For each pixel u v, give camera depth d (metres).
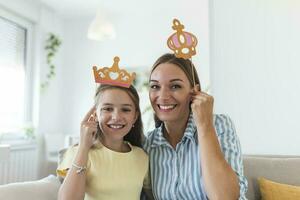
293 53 1.94
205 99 0.98
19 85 3.20
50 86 3.58
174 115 1.07
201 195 1.04
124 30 3.69
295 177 1.50
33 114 3.33
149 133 1.28
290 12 1.97
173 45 1.05
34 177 3.22
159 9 3.51
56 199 1.25
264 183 1.46
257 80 2.02
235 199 0.92
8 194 1.11
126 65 3.65
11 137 2.97
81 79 3.79
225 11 2.16
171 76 1.06
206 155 0.94
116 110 1.09
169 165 1.12
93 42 3.77
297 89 1.91
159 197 1.12
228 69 2.12
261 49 2.03
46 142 3.32
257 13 2.06
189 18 3.41
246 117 2.03
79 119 3.77
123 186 1.06
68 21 3.82
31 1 3.25
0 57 2.96
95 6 3.42
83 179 1.00
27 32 3.29
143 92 3.52
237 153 1.03
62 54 3.80
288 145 1.91
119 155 1.11
